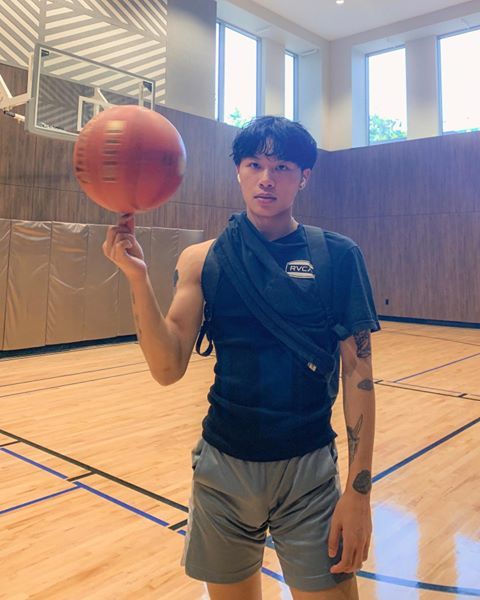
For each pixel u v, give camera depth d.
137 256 0.93
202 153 9.01
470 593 1.79
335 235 1.04
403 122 11.30
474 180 9.70
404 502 2.51
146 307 0.93
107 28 7.96
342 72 11.62
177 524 2.28
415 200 10.40
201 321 1.07
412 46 10.88
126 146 0.84
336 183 11.45
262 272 0.98
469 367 5.94
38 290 6.52
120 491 2.61
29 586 1.81
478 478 2.80
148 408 4.14
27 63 7.08
